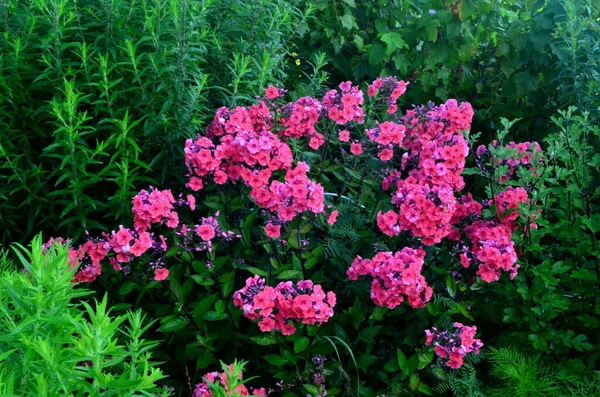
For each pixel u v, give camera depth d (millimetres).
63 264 763
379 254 1318
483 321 1637
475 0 2258
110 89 1600
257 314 1285
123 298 1465
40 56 1613
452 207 1361
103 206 1518
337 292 1490
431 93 2359
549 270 1446
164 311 1429
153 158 1619
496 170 1536
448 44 2293
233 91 1721
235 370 849
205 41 1752
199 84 1575
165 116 1586
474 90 2396
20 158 1578
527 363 1472
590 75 1949
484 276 1390
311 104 1581
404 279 1277
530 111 2252
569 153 1586
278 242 1422
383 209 1573
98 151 1451
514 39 2188
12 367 679
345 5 2426
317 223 1501
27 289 710
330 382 1398
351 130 1878
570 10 1979
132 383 670
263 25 1876
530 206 1512
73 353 687
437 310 1394
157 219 1326
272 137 1427
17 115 1583
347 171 1566
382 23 2436
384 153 1535
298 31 2201
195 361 1486
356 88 1603
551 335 1465
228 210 1491
